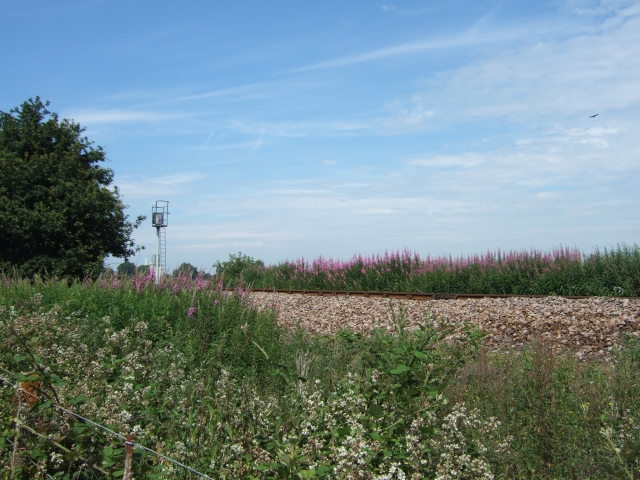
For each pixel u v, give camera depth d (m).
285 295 21.80
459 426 4.50
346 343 8.53
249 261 33.38
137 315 11.52
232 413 4.81
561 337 11.23
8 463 4.41
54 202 32.19
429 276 22.67
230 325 10.00
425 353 5.26
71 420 4.36
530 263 21.27
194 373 6.30
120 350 7.50
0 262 30.59
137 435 4.56
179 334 9.73
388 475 3.68
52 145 35.03
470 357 7.30
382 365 5.20
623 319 11.83
